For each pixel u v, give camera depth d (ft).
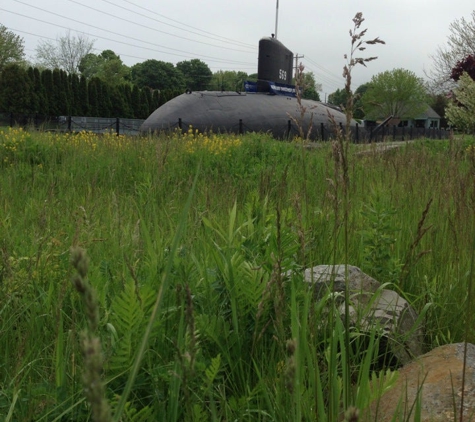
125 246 10.82
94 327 2.26
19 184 23.54
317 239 10.92
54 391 5.84
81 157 31.65
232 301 7.62
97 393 2.01
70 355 6.64
